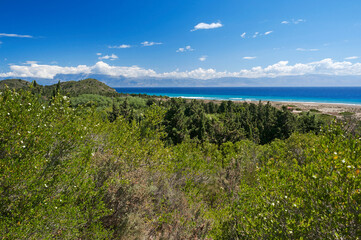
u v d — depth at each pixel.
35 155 3.58
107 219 4.65
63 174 3.59
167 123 29.44
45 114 4.39
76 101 70.56
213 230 5.20
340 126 4.73
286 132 36.00
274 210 3.79
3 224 2.67
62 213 3.19
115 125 8.45
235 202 5.08
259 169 5.14
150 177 6.65
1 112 3.67
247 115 50.56
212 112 69.75
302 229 3.12
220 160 13.35
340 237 2.84
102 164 5.58
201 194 7.91
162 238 4.83
